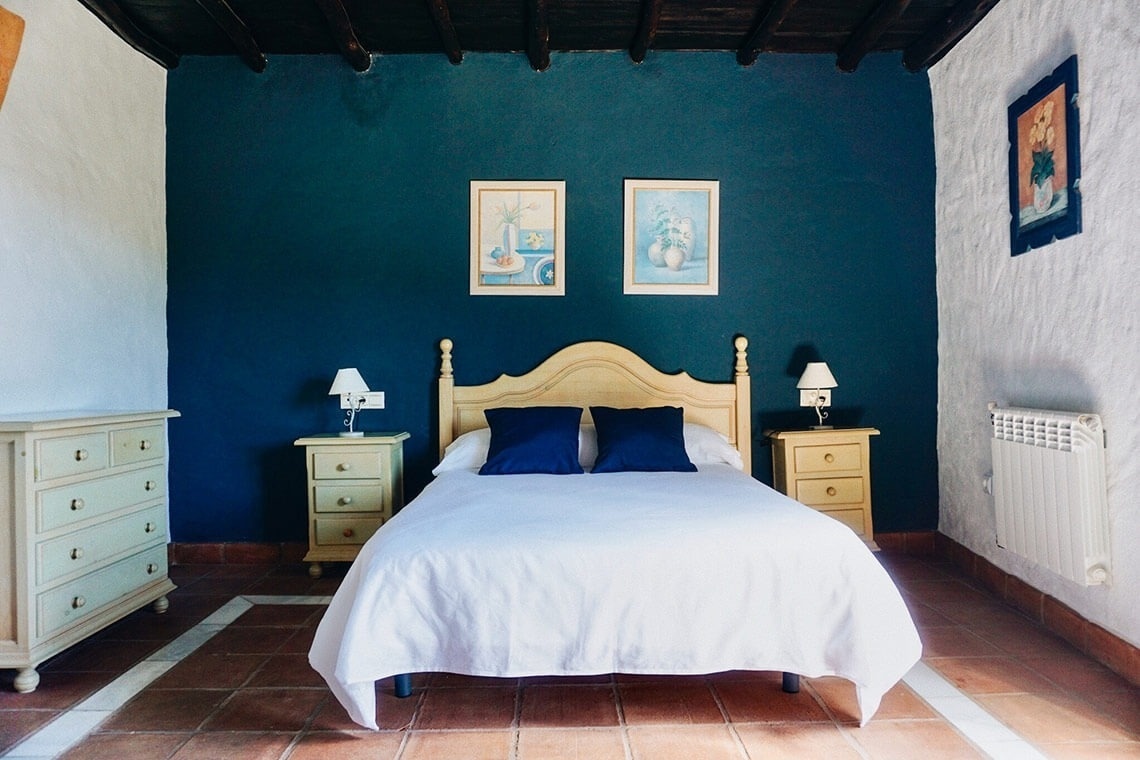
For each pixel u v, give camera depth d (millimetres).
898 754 1769
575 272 3730
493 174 3732
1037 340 2793
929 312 3760
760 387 3750
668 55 3742
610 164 3730
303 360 3715
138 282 3473
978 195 3291
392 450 3412
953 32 3322
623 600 1881
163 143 3697
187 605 3000
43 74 2816
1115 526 2270
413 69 3719
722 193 3746
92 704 2080
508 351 3734
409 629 1867
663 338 3740
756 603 1913
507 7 3297
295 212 3717
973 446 3363
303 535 3729
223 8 3203
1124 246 2244
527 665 1857
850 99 3754
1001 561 3080
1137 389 2189
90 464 2430
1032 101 2764
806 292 3760
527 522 2096
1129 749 1782
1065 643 2488
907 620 1962
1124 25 2232
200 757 1782
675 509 2244
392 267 3723
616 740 1850
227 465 3719
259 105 3715
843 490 3445
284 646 2535
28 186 2729
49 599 2234
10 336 2631
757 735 1871
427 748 1815
